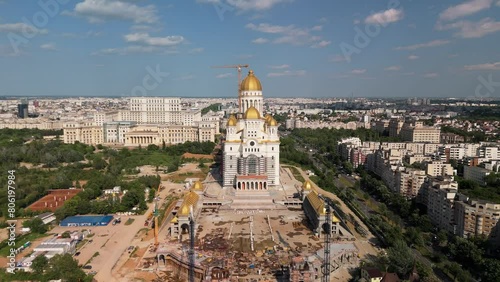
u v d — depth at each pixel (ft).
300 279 637.30
